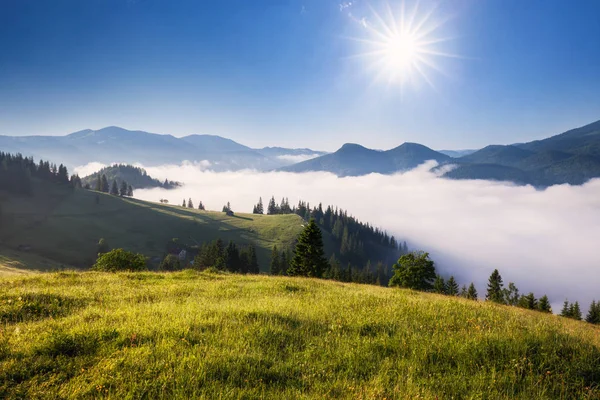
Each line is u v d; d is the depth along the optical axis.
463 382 5.72
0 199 178.12
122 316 8.71
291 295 14.02
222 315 8.80
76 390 4.94
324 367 6.07
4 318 8.54
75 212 184.75
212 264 89.50
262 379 5.57
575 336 8.48
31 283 15.07
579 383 5.98
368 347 7.04
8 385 5.08
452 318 9.52
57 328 7.40
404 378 5.83
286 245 171.00
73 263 128.38
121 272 20.91
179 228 185.75
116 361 5.72
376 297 13.39
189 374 5.39
